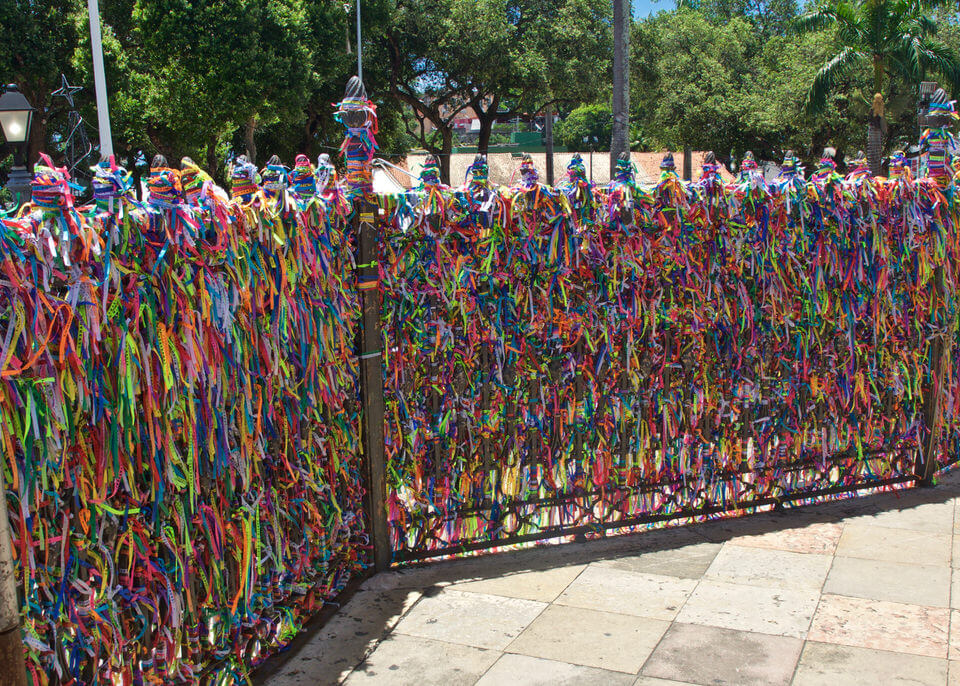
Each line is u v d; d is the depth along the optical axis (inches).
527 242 165.5
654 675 127.3
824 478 201.0
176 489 110.5
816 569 164.2
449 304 161.5
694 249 178.9
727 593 154.4
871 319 198.2
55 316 90.6
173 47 908.0
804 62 1275.8
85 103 908.6
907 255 200.8
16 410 87.5
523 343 168.2
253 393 124.9
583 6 1151.6
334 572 154.9
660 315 177.6
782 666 129.3
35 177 90.0
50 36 858.1
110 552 101.0
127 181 100.7
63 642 95.4
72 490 96.2
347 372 155.1
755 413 190.9
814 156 1364.4
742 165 184.5
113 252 98.7
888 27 928.3
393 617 147.6
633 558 171.0
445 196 159.0
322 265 142.6
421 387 163.9
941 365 207.2
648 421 180.1
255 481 127.7
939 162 201.8
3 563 71.7
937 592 153.3
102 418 97.5
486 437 168.1
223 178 1162.6
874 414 203.5
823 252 190.5
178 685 113.5
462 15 1100.5
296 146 1283.2
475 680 127.0
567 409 173.5
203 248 111.7
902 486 211.5
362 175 152.3
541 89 1135.0
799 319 190.5
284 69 924.0
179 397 108.9
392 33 1134.4
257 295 124.3
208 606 118.4
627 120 672.4
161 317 105.7
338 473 154.9
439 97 1244.5
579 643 137.3
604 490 178.4
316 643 139.1
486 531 171.6
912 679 125.0
